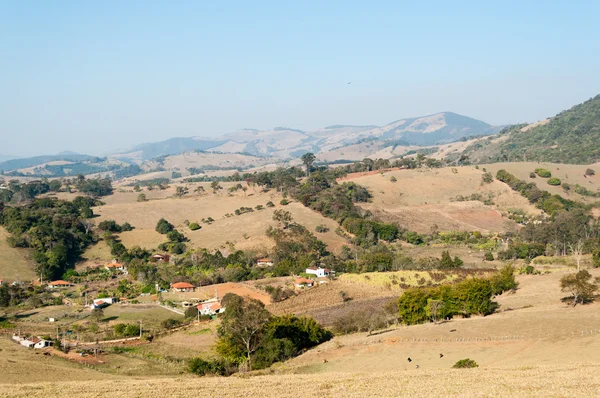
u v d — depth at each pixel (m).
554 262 159.50
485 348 74.44
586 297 98.00
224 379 62.12
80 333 113.94
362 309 112.69
